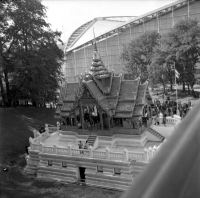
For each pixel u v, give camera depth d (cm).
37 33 6156
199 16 10688
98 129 3856
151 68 7850
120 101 3772
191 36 7356
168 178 226
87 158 3356
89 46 12850
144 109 3975
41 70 5853
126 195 228
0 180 3391
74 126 4106
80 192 3175
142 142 3634
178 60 7588
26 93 6259
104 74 3956
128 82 3891
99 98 3700
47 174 3634
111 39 12388
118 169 3219
